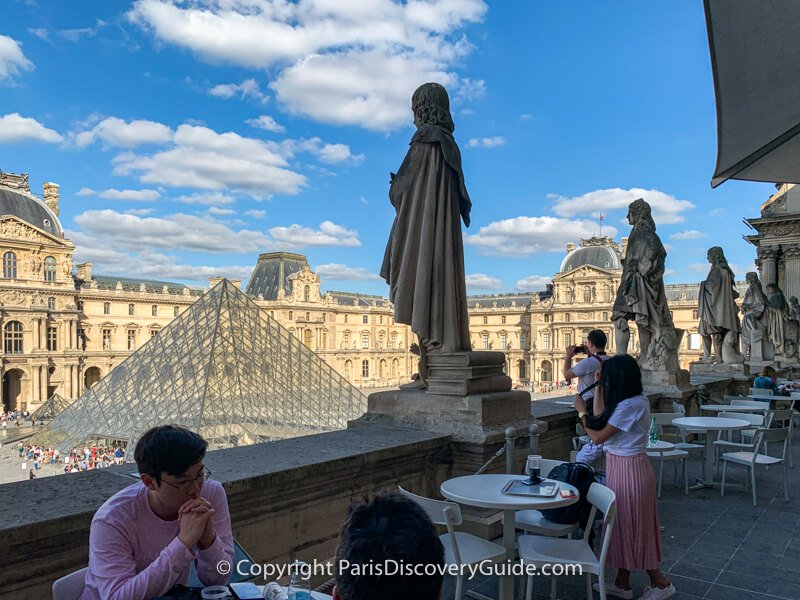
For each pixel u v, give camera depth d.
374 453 6.02
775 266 35.59
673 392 12.73
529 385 116.69
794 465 11.74
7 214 77.00
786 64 3.50
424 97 7.53
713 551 6.99
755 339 24.06
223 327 48.91
